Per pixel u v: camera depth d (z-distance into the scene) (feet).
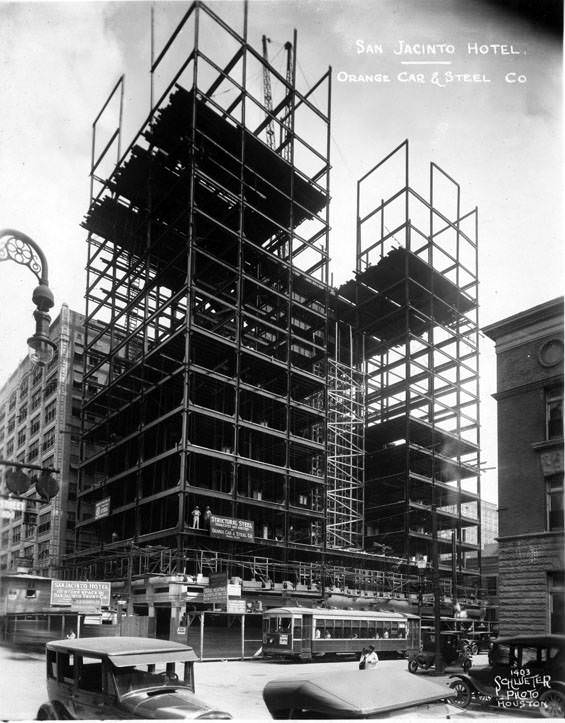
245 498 173.88
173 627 137.49
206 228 202.90
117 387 213.05
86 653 39.22
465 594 220.64
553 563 87.20
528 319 96.89
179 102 181.98
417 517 244.22
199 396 203.41
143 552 163.32
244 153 192.95
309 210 218.79
